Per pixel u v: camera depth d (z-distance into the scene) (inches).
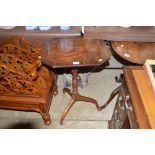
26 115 84.8
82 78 97.6
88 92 94.5
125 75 52.6
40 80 70.2
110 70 104.2
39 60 68.9
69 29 73.7
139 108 44.3
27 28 76.1
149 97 46.8
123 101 55.2
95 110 86.7
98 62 59.9
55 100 90.6
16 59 63.5
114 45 67.0
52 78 76.5
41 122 82.4
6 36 75.2
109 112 86.2
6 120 83.1
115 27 69.4
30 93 69.7
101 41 67.9
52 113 85.7
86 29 69.3
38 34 74.2
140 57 63.4
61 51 64.4
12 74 63.7
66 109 80.2
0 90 69.2
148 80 50.5
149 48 66.2
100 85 97.7
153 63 52.5
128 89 49.6
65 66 59.4
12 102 72.4
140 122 41.7
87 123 82.2
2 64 61.0
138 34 67.1
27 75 64.5
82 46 66.1
